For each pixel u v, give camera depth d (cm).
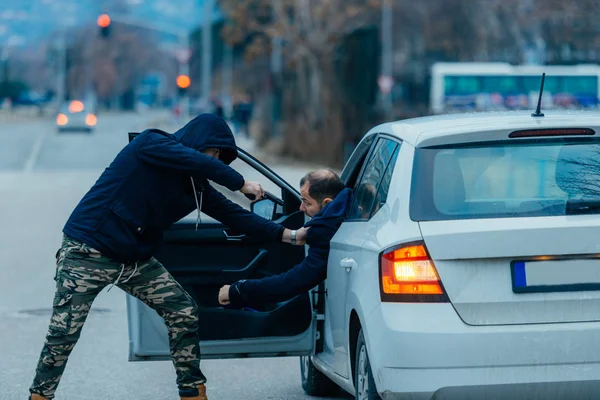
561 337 640
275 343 871
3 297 1608
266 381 1072
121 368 1127
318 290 884
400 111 4981
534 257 646
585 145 690
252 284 835
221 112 7919
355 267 727
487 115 750
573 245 645
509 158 684
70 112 8819
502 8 6169
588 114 733
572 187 670
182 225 914
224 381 1073
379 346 661
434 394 641
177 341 834
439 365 639
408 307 650
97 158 5684
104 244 789
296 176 3859
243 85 10038
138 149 798
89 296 800
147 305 842
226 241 917
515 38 6391
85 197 802
